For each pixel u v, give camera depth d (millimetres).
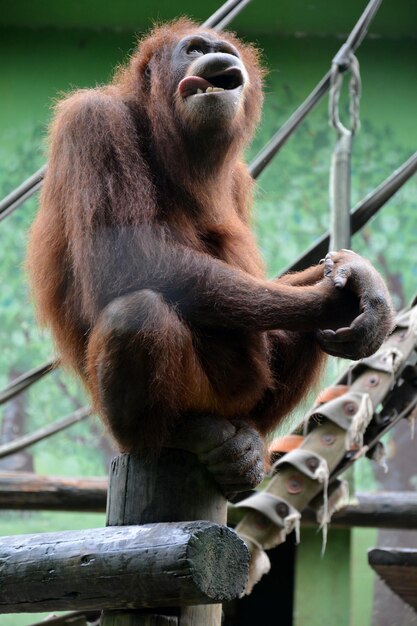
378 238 12727
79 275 4086
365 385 5621
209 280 3859
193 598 3369
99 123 4133
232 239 4500
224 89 4309
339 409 5566
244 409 4305
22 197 6242
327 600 8070
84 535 3689
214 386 4086
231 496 4121
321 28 12969
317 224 12664
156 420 3793
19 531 11492
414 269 12609
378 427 5797
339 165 6504
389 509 7559
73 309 4230
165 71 4477
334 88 6648
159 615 3660
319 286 3869
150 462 3881
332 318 3842
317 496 5781
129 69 4738
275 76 12938
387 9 12781
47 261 4305
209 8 12836
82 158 4074
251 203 5117
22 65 13000
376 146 12844
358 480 12078
